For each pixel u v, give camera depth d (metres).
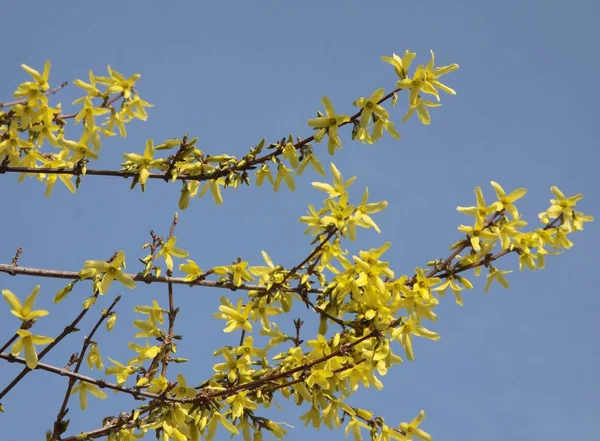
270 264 4.93
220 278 4.93
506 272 5.03
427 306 4.71
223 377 4.73
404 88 4.69
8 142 4.80
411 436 4.87
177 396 4.52
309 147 4.91
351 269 4.75
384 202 4.74
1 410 4.12
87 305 4.20
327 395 4.81
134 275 4.79
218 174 4.93
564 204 5.17
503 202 4.92
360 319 4.81
